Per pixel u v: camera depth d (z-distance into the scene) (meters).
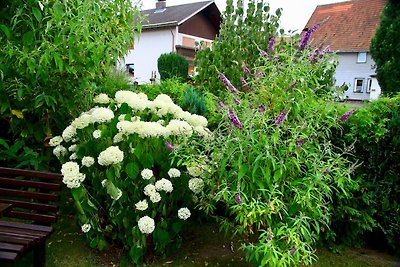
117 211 2.78
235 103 2.71
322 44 2.80
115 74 4.90
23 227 2.34
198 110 3.65
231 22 5.44
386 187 3.11
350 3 21.23
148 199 2.76
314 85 2.78
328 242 3.28
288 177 2.53
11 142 3.84
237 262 2.94
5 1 3.28
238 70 4.98
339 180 2.51
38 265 2.32
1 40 3.25
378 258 3.14
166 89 4.64
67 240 3.12
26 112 3.57
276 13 5.43
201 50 5.50
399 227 3.08
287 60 2.62
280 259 2.31
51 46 3.15
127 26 3.81
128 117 2.80
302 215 2.38
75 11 3.31
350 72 19.28
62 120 3.74
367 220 3.13
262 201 2.50
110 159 2.55
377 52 10.46
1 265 2.61
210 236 3.40
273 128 2.42
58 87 3.48
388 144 3.08
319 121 2.75
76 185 2.62
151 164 2.72
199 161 2.65
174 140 2.87
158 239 2.81
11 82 3.36
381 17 10.61
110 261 2.84
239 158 2.36
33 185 2.54
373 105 3.16
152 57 19.64
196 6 20.67
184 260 2.94
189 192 2.95
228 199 2.44
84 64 3.36
